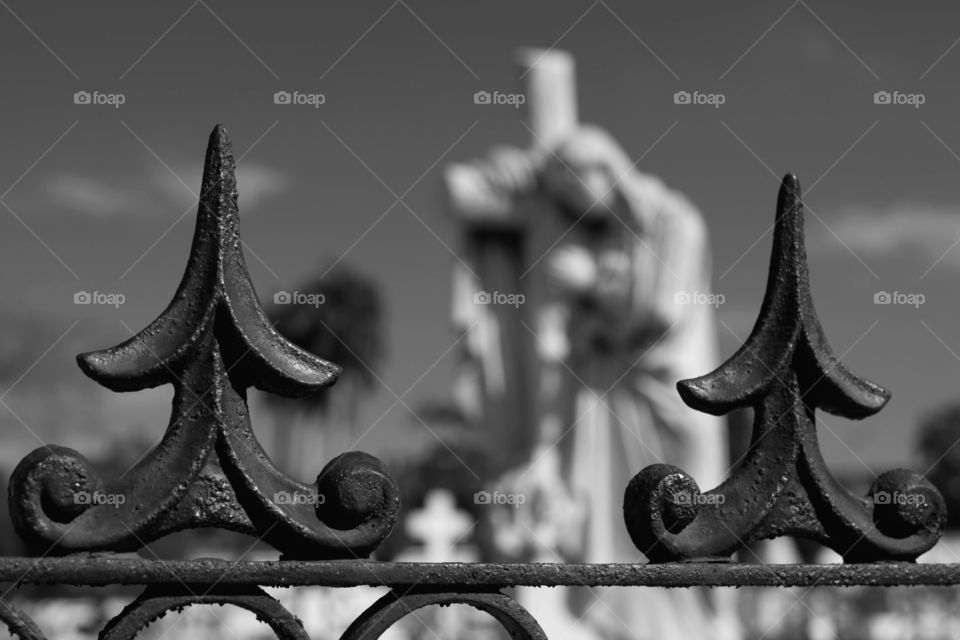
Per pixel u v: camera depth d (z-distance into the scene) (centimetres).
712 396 175
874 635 1206
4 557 147
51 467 148
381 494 159
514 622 164
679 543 170
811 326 179
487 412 1167
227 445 155
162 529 152
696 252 1085
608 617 1049
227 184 161
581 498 1095
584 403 1105
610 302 1085
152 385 157
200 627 1016
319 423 2802
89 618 891
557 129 1155
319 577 156
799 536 176
